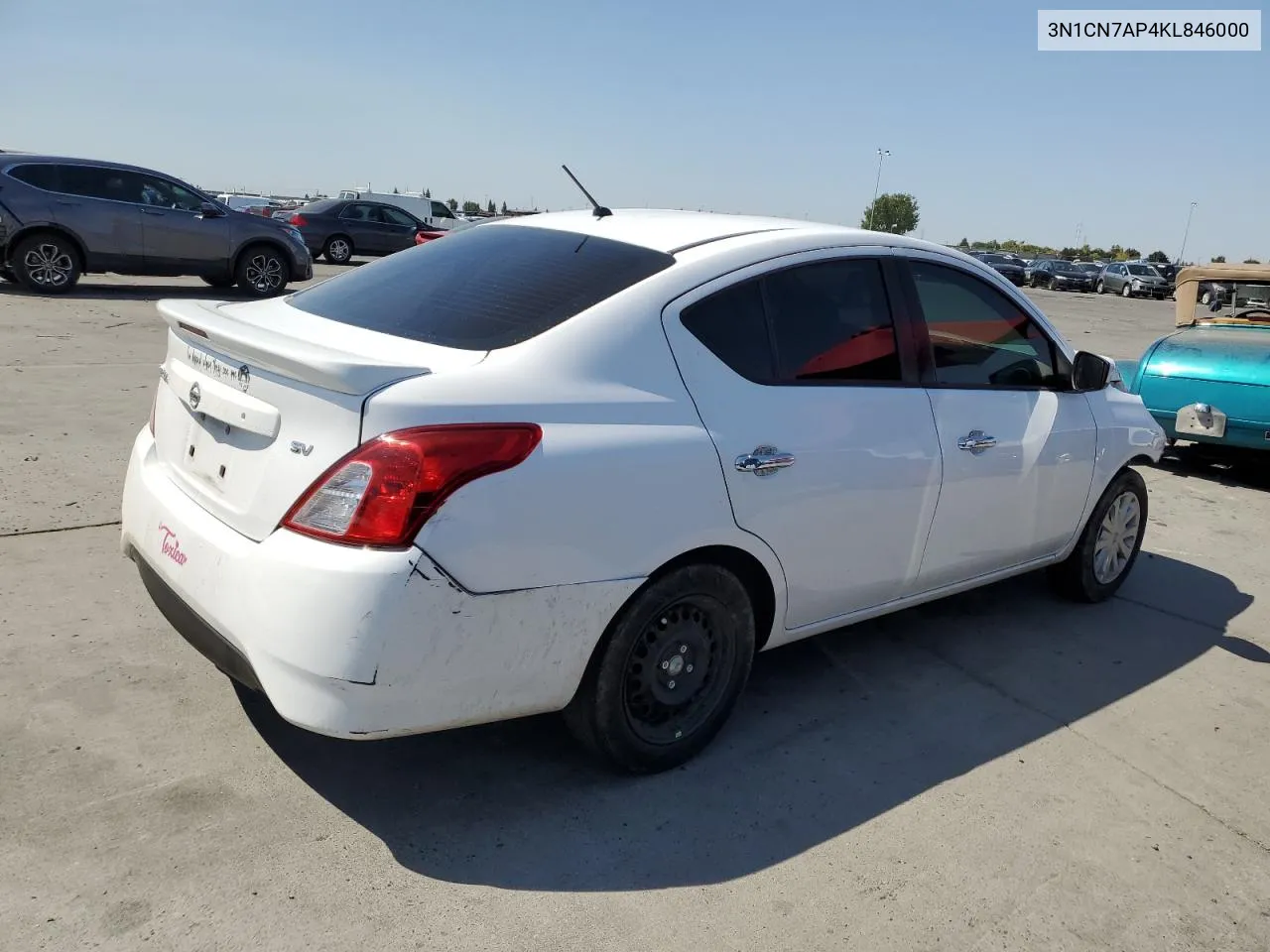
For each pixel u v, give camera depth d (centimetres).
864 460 332
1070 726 360
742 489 296
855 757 328
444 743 315
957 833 291
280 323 307
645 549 275
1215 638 450
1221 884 279
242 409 266
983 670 399
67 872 242
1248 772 339
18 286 1389
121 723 306
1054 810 307
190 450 294
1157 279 4200
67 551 430
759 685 373
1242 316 818
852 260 346
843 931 248
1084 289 4491
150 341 980
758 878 265
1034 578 514
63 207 1289
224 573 255
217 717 315
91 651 348
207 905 237
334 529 239
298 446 249
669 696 303
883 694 373
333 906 240
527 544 252
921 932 250
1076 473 429
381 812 278
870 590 354
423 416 242
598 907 249
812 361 325
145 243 1354
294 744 305
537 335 276
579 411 267
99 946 222
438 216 3102
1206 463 826
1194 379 724
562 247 324
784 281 323
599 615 270
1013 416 395
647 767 303
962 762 330
